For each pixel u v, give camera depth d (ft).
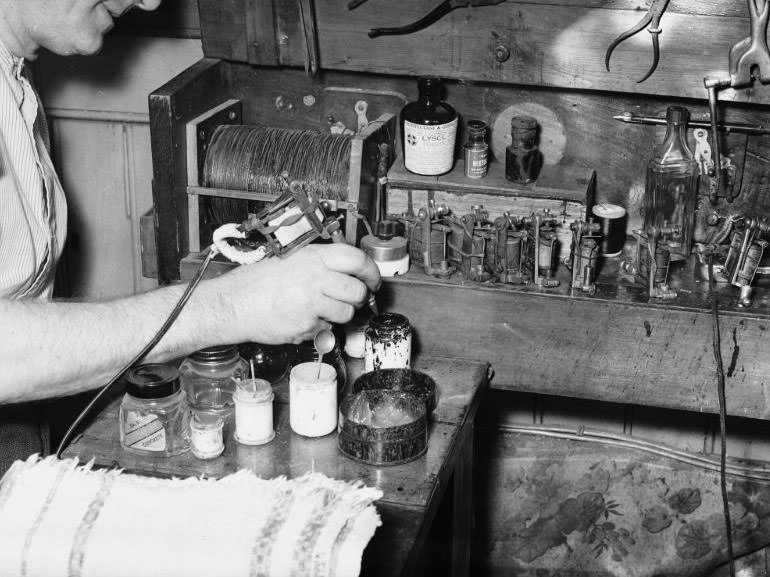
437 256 7.01
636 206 7.57
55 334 4.60
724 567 8.54
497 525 8.83
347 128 7.84
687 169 7.15
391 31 7.23
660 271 6.63
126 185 8.77
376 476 5.20
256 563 4.13
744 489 8.36
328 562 4.13
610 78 7.00
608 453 8.56
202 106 7.38
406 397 5.61
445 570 8.71
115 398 6.02
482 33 7.10
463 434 5.85
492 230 6.86
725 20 6.67
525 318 6.68
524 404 8.76
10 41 5.63
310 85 7.77
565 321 6.62
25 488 4.39
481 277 6.79
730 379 6.54
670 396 6.67
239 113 7.87
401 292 6.82
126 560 4.15
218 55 7.63
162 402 5.28
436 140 7.09
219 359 5.70
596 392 6.79
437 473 5.24
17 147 5.49
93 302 4.90
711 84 6.77
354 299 5.25
